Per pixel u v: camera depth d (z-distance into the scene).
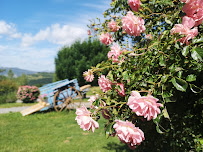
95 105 1.68
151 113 1.00
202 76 1.55
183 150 2.34
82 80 20.34
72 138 5.16
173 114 2.35
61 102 9.14
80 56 21.11
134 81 1.62
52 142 4.88
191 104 1.93
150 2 1.88
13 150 4.34
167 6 1.79
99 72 1.97
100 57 20.23
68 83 8.84
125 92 1.68
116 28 2.31
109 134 1.62
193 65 1.38
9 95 15.67
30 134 5.64
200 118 2.00
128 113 1.62
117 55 1.88
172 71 1.32
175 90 1.51
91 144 4.61
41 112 9.30
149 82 1.42
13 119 7.86
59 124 6.91
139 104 1.01
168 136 2.65
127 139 1.14
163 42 1.53
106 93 1.77
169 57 1.44
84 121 1.32
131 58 1.75
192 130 2.12
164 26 1.87
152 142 2.97
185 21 1.23
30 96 13.55
